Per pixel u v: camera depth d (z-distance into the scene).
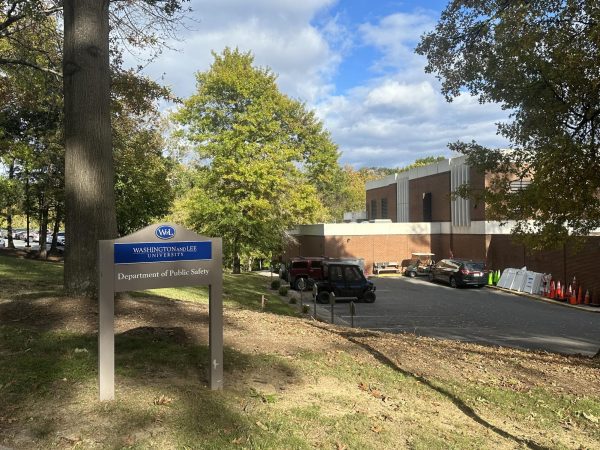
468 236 37.16
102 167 7.77
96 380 4.89
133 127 22.16
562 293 23.98
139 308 8.20
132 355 5.73
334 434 4.31
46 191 27.42
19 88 16.23
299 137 45.38
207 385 5.09
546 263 27.20
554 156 9.23
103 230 7.79
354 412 4.88
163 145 33.78
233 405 4.62
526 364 8.19
